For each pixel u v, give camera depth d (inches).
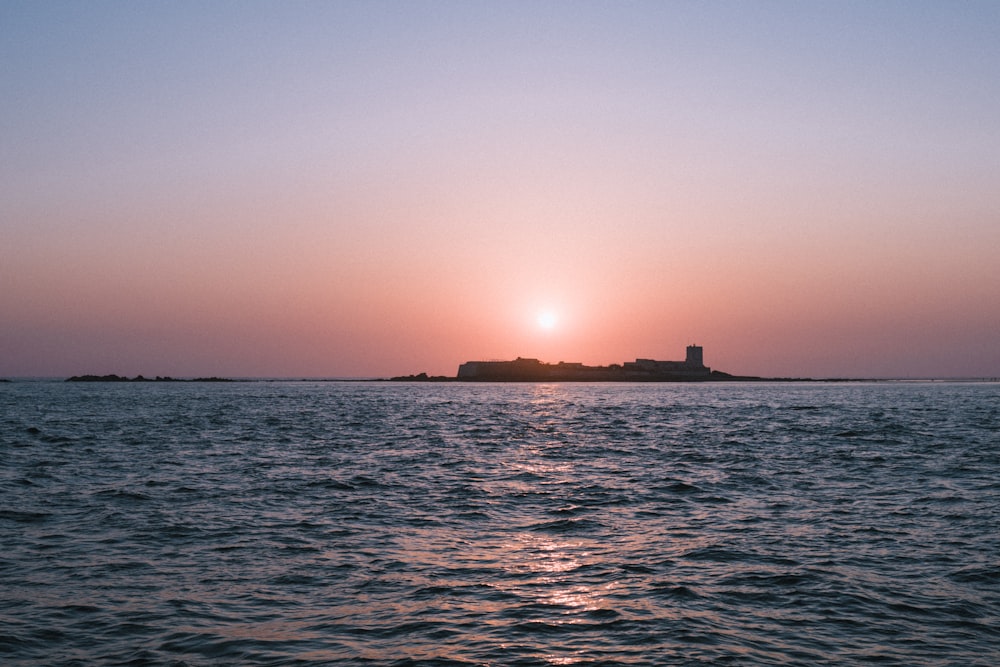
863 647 633.6
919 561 901.2
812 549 963.3
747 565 885.8
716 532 1068.5
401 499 1332.4
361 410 4877.0
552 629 672.4
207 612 714.2
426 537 1032.2
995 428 3174.2
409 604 740.7
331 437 2716.5
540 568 873.5
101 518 1136.8
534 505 1285.7
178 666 589.6
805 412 4623.5
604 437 2780.5
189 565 878.4
